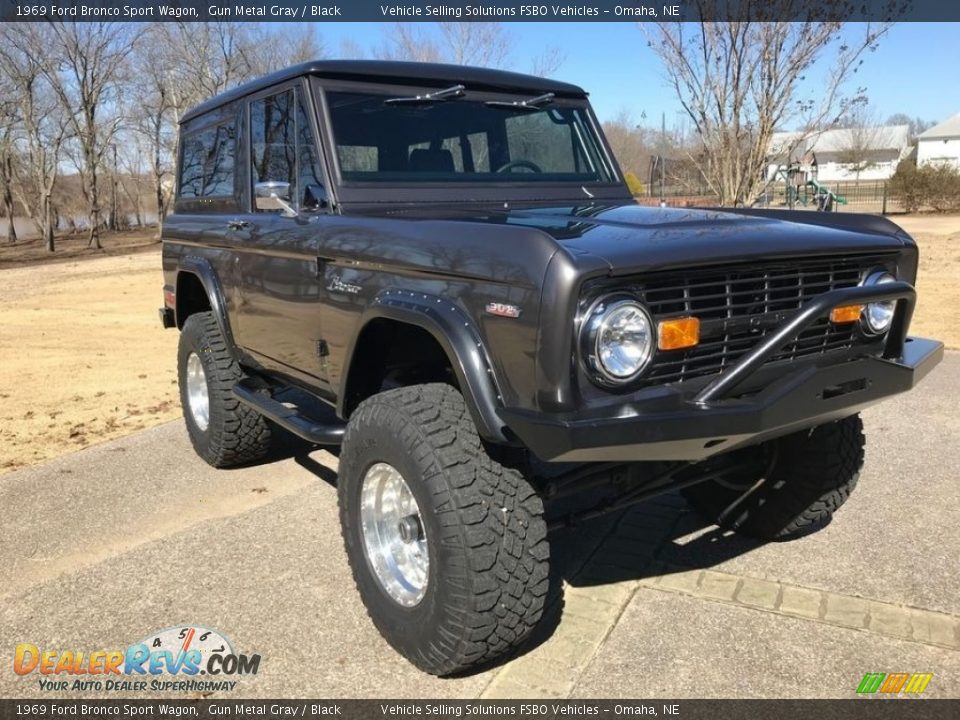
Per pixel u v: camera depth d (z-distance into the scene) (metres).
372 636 3.20
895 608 3.28
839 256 2.99
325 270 3.49
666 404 2.56
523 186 4.08
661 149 13.02
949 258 15.36
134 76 33.88
